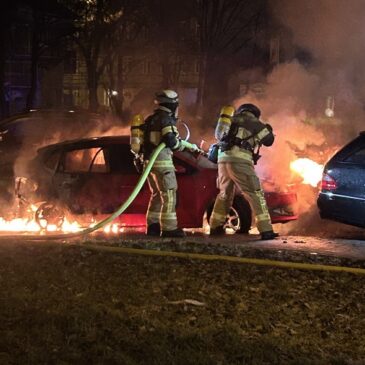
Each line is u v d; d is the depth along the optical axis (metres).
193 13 32.66
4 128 13.88
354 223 9.19
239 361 4.46
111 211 9.84
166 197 8.95
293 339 4.99
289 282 6.55
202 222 9.87
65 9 34.41
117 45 34.28
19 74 41.06
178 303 5.65
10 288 5.89
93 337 4.71
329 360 4.60
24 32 40.16
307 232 11.14
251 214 9.77
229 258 7.34
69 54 42.12
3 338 4.59
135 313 5.36
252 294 6.10
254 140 8.96
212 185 9.82
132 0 32.38
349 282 6.66
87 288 6.00
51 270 6.59
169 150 8.89
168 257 7.41
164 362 4.34
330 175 9.35
